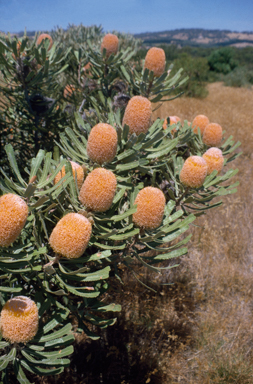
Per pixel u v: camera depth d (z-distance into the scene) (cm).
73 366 177
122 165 128
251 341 210
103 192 112
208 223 317
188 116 630
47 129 181
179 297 225
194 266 262
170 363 188
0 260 104
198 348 201
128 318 207
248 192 380
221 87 1282
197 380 183
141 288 225
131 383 179
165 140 145
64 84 233
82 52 218
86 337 189
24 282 132
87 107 205
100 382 176
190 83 852
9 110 192
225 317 224
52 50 174
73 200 118
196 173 137
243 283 251
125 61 192
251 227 316
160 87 165
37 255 114
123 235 115
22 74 169
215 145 168
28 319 105
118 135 131
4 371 118
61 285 115
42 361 108
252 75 1491
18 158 197
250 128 599
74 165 121
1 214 100
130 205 125
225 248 279
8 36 170
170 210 133
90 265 135
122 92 184
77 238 107
